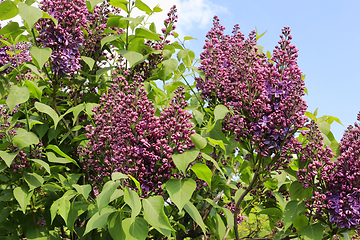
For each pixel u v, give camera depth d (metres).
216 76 3.21
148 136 2.39
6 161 2.46
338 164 2.60
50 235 3.03
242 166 3.74
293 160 3.53
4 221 3.09
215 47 3.38
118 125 2.44
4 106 3.05
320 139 2.71
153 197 2.24
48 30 2.97
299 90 2.62
